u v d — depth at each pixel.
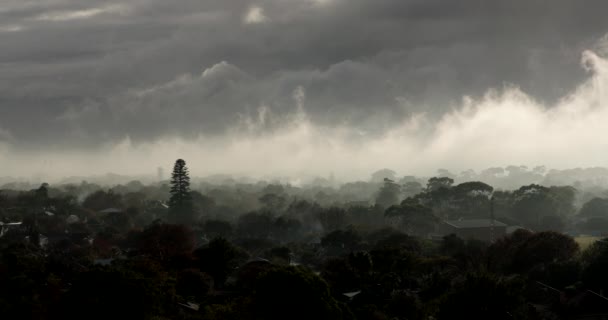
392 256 94.56
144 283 66.62
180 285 83.31
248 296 71.50
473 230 148.88
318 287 65.12
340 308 66.50
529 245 99.06
